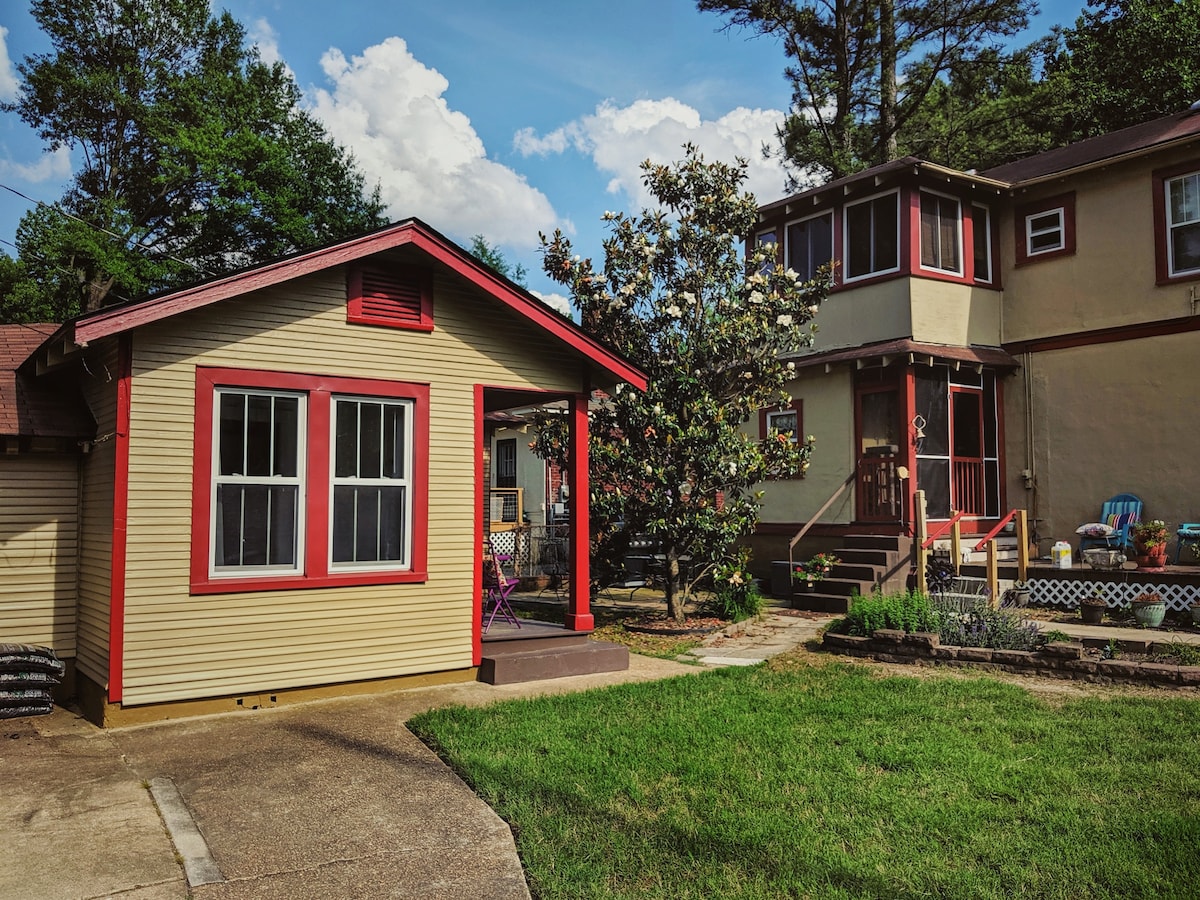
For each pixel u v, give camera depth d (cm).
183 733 688
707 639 1098
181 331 741
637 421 1151
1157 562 1148
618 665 936
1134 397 1323
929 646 926
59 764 609
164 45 3441
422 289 873
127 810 522
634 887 423
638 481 1165
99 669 744
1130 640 909
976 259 1506
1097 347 1374
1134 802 514
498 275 877
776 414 1612
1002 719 697
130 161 3322
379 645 830
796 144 2881
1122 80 2386
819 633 1118
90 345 764
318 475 805
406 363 860
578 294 1217
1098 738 637
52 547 837
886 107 2644
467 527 891
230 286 731
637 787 546
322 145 3475
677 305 1155
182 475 738
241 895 417
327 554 807
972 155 2705
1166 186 1306
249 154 3181
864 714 720
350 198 3556
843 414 1487
